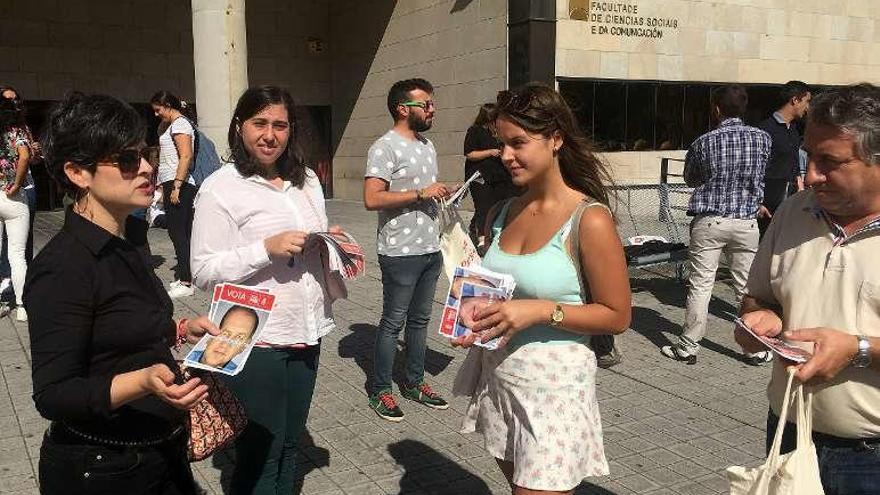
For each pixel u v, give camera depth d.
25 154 6.21
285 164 2.93
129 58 15.39
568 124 2.35
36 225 12.66
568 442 2.29
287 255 2.63
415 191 4.21
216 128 10.23
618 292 2.26
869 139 1.79
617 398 4.84
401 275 4.36
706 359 5.68
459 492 3.57
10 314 6.62
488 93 12.86
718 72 13.98
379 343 4.43
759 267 2.27
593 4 12.59
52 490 1.98
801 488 1.84
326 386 5.01
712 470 3.81
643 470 3.81
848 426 1.98
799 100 6.35
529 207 2.48
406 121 4.38
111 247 1.94
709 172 5.36
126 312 1.94
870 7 15.23
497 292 2.25
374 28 15.79
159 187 7.98
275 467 2.88
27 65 14.48
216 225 2.76
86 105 1.88
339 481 3.67
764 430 4.32
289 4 16.89
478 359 2.61
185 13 15.80
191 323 2.19
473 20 13.02
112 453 1.96
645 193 8.41
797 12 14.52
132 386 1.81
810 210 2.07
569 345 2.34
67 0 14.65
